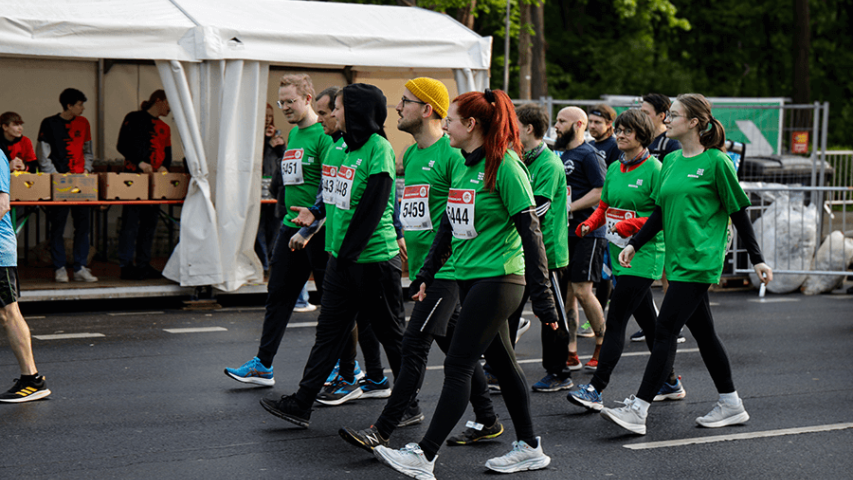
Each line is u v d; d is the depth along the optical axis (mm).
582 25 31641
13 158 10141
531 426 4707
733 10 32562
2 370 6656
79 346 7598
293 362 7207
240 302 10195
